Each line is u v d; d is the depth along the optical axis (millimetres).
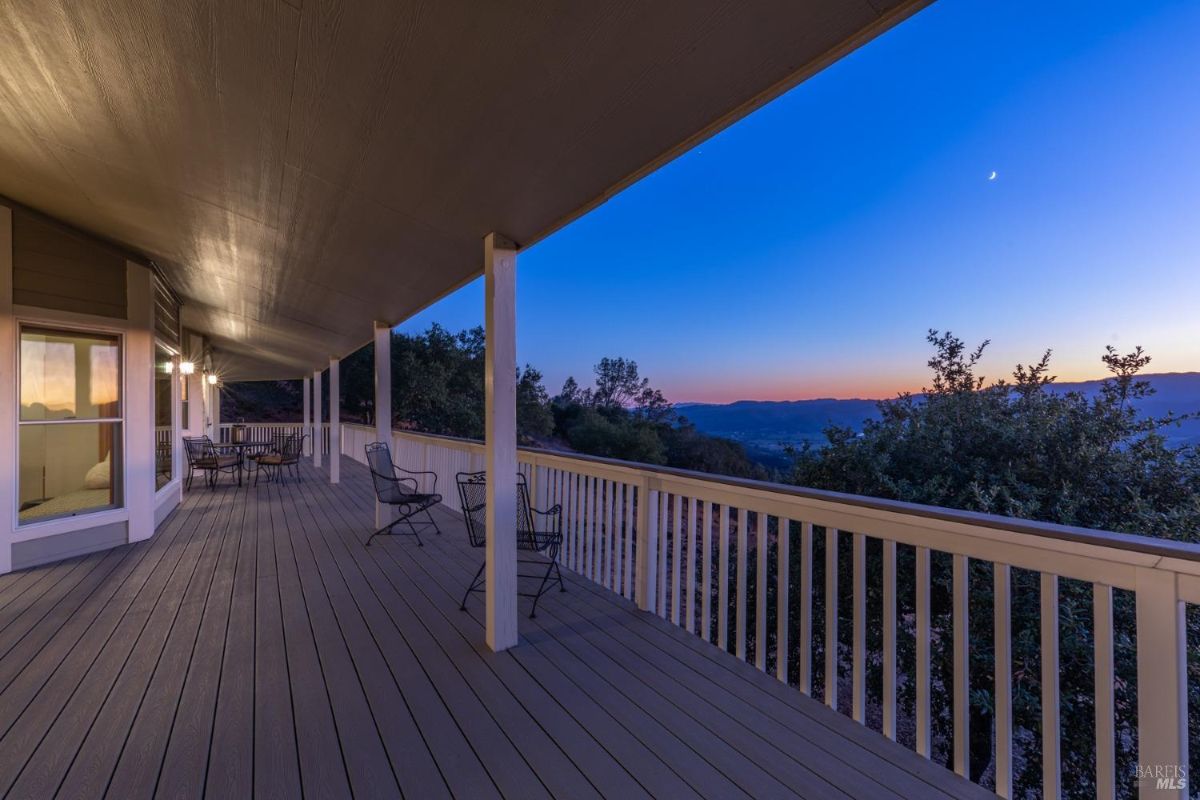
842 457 5727
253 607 3227
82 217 4148
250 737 1911
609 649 2652
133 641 2732
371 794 1617
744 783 1660
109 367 4730
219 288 5602
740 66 1442
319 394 11102
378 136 2057
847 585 4449
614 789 1634
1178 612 1237
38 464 4270
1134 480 4484
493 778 1689
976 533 1613
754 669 2432
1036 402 5195
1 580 3729
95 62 2070
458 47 1519
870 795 1598
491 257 2707
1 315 3926
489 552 2668
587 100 1648
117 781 1673
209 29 1679
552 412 32281
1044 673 1481
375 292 4273
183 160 2771
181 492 6887
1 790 1627
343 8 1449
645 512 3186
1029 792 3324
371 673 2396
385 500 4754
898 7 1206
